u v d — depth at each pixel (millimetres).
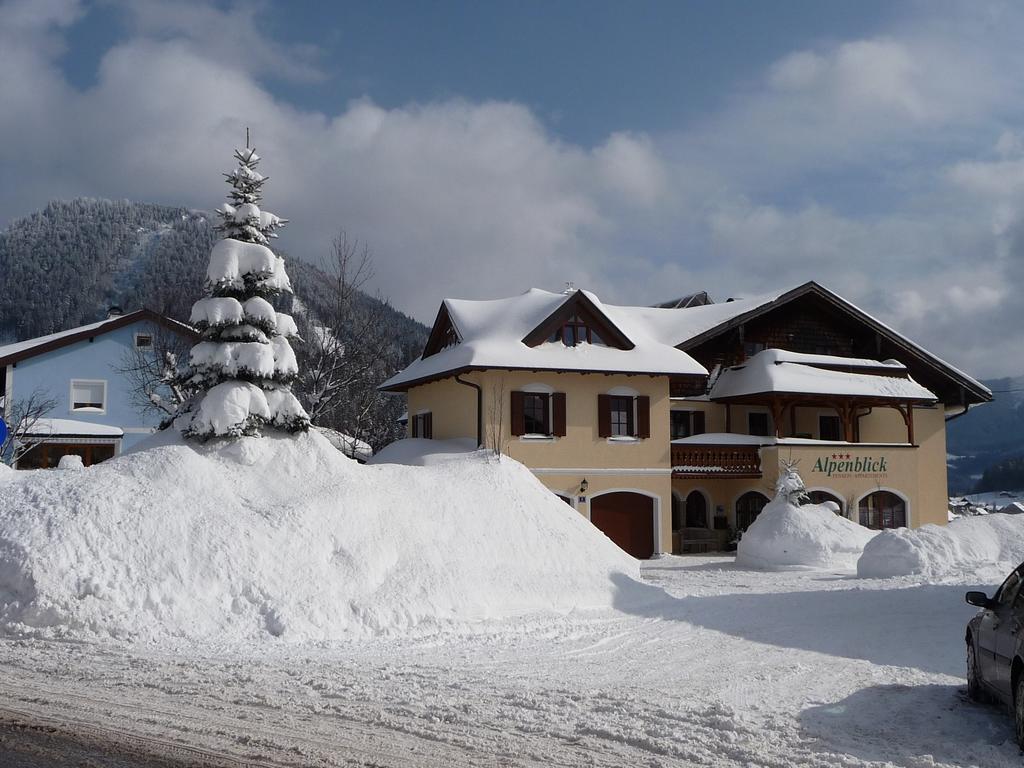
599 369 28219
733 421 33656
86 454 37719
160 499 13453
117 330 38469
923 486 36219
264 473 15250
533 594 15406
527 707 8141
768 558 24844
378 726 7344
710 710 8117
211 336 16641
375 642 12148
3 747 6488
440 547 15195
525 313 30641
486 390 27844
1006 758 6945
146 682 8812
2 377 37969
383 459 29594
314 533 13875
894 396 32125
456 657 11195
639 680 9992
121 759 6281
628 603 16141
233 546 13039
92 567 12047
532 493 18062
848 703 8891
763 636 13273
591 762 6527
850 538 25172
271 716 7566
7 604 11578
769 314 35062
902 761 6797
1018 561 22266
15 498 13164
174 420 16625
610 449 29016
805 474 31047
